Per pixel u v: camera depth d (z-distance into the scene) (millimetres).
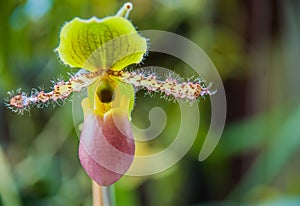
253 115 498
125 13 342
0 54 429
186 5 461
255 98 497
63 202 466
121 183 430
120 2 438
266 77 496
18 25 428
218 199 510
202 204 491
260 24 490
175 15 460
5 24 425
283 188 498
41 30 432
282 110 477
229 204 472
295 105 483
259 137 475
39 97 346
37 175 469
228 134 481
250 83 495
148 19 455
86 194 461
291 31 494
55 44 434
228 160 503
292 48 495
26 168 469
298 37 494
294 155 498
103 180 341
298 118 442
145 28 456
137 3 446
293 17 491
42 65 450
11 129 471
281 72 496
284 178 500
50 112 464
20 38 431
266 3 487
